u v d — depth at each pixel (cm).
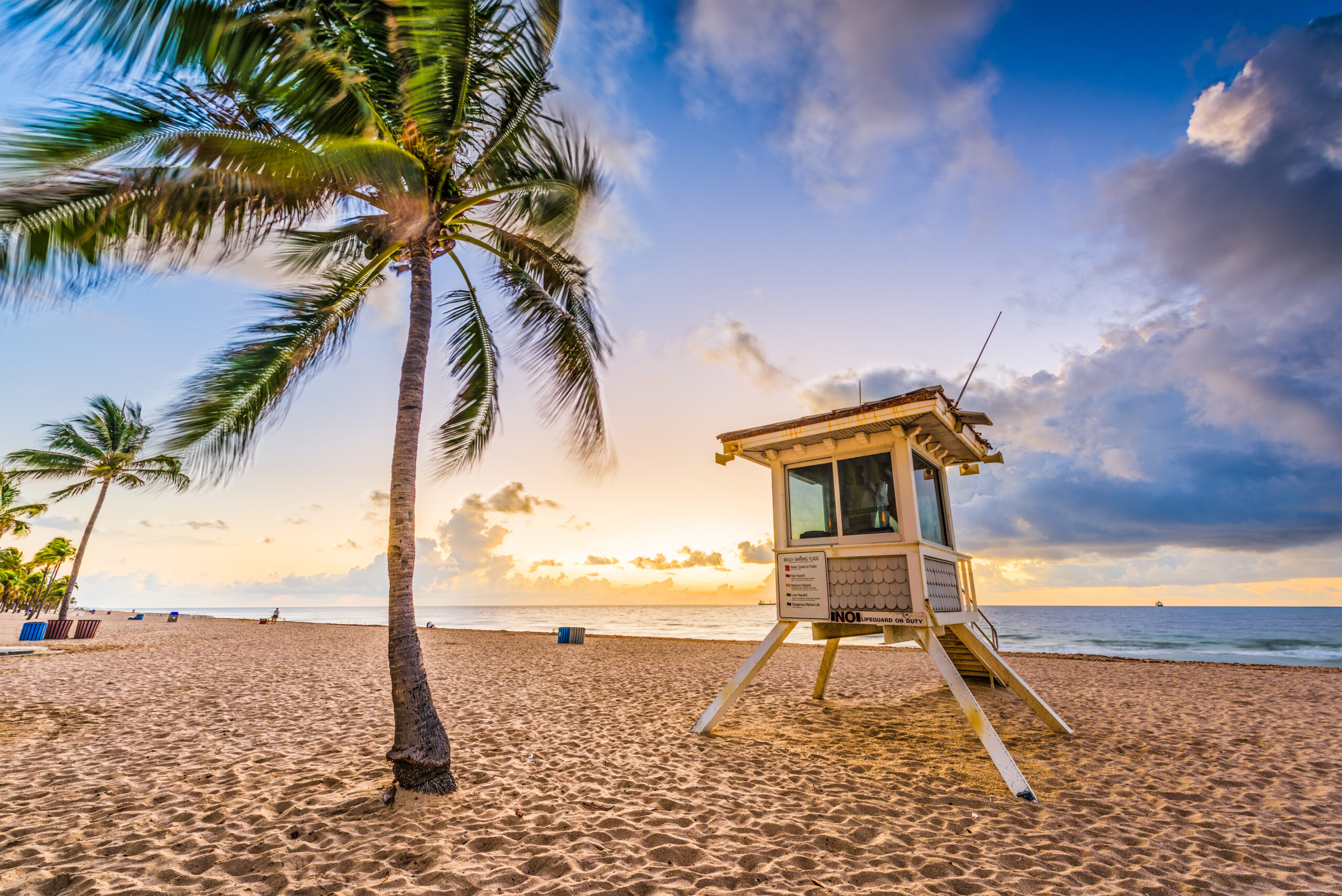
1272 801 504
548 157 613
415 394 534
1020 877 359
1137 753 660
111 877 331
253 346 593
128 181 374
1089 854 394
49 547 4459
